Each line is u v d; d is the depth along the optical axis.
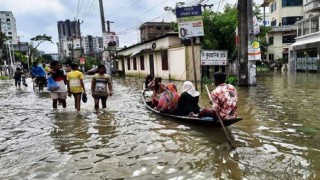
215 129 6.72
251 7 15.02
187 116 7.43
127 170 4.51
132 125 7.36
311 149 5.16
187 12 11.18
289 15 39.31
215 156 4.97
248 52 15.28
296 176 4.09
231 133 6.34
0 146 5.92
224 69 20.17
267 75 25.34
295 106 9.14
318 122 7.02
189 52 19.56
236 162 4.67
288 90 13.26
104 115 8.75
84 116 8.68
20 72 22.06
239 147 5.39
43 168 4.70
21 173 4.52
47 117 8.73
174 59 21.64
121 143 5.88
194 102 7.73
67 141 6.14
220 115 6.37
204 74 19.31
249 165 4.53
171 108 8.13
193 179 4.11
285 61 37.94
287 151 5.10
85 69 52.44
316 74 24.22
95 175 4.36
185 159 4.89
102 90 9.80
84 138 6.32
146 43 27.80
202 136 6.19
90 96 14.04
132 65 34.03
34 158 5.17
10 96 15.28
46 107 10.77
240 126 6.90
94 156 5.18
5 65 52.44
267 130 6.48
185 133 6.46
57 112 9.51
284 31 39.81
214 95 6.34
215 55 13.20
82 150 5.52
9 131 7.15
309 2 30.89
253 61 15.35
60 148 5.69
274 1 41.75
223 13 24.22
